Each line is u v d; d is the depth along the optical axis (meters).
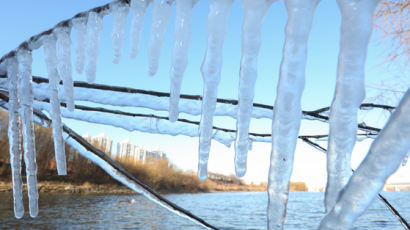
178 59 1.30
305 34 0.89
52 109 1.69
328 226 0.75
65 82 1.60
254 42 1.10
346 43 0.82
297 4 0.89
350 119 0.84
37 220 12.21
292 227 14.20
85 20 1.52
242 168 1.23
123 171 1.85
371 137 2.74
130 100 2.24
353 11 0.80
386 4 3.63
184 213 2.01
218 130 2.91
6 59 1.77
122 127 2.57
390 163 0.68
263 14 1.08
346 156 0.84
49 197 24.47
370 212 18.31
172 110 1.35
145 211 18.86
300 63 0.90
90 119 2.49
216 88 1.27
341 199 0.74
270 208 0.93
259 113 2.54
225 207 27.12
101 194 34.31
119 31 1.46
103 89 2.01
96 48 1.50
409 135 0.66
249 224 14.93
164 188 56.22
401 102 0.68
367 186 0.70
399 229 12.80
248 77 1.15
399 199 33.59
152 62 1.36
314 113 2.40
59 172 1.73
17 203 1.84
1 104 1.99
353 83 0.82
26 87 1.75
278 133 0.93
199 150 1.33
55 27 1.57
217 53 1.23
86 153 1.80
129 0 1.42
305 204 31.89
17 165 1.85
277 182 0.93
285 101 0.91
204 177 1.33
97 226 12.18
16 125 1.84
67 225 11.73
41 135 35.75
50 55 1.64
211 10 1.19
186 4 1.28
